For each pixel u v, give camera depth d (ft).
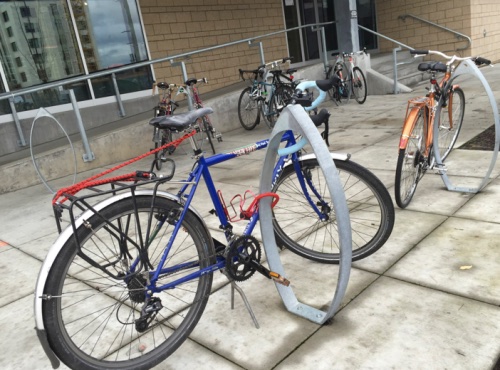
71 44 25.43
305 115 6.61
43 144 23.58
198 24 30.58
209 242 7.20
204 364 6.80
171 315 8.14
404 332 6.86
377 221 10.77
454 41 37.58
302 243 10.02
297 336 7.13
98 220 6.01
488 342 6.41
